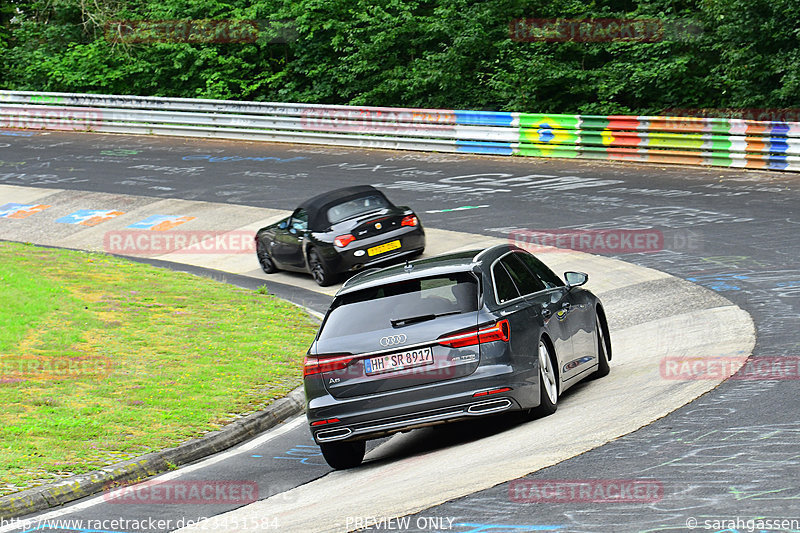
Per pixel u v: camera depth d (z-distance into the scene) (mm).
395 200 92375
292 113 128875
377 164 110625
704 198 78688
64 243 93312
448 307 29828
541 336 31297
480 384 29016
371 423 29625
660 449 24922
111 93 169375
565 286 36250
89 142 141250
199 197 103438
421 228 71562
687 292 53125
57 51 177625
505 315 29797
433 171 103938
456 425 34875
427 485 25219
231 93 159750
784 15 106625
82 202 106875
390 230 70250
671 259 61688
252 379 44375
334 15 152625
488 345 29266
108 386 43062
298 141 128875
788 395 29172
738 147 90062
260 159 119812
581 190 87375
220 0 170500
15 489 29578
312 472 31453
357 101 144125
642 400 31156
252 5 162875
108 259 81500
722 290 52188
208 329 55750
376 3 148000
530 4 136375
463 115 112188
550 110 128375
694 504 20234
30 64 175500
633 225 72688
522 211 82000
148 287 68688
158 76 166500
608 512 20375
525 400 29828
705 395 30453
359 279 32625
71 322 56625
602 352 37969
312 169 111250
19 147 140625
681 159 94625
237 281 75125
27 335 53250
